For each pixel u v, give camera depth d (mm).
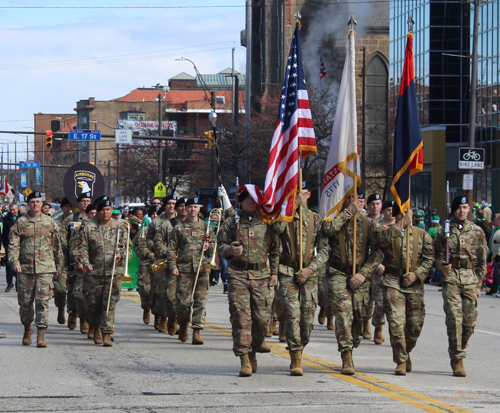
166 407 11477
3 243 33094
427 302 29422
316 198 91188
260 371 14797
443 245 14914
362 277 14266
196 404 11695
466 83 80438
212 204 67688
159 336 20094
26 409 11312
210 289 34938
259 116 83938
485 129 76875
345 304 14383
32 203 18031
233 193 57688
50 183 185375
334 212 15961
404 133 16375
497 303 30109
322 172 72750
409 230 14828
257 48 109625
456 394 12789
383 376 14391
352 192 15859
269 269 14375
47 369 14883
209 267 18609
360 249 14539
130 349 17719
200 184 99812
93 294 18234
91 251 18281
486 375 14852
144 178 108188
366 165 93125
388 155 94188
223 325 22359
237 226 14047
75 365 15383
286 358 16469
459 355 14625
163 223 20109
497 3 74125
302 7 104250
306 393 12609
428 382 13891
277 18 105625
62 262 18625
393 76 92625
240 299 14102
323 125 70375
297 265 14250
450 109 80438
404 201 16188
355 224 14320
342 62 100938
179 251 18781
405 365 14609
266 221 14312
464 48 80312
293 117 15695
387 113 96312
